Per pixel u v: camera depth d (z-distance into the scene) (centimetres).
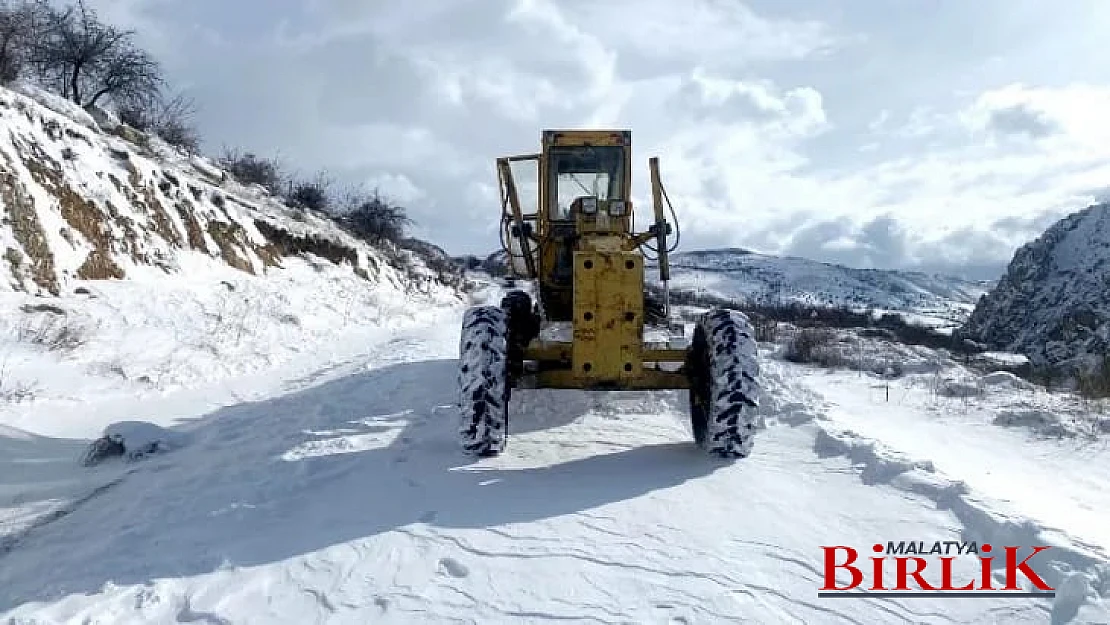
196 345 985
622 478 445
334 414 651
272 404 726
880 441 521
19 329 806
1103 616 279
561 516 380
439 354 1068
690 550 342
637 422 609
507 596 297
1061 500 444
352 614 285
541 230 661
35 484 480
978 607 298
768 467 478
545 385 485
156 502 427
